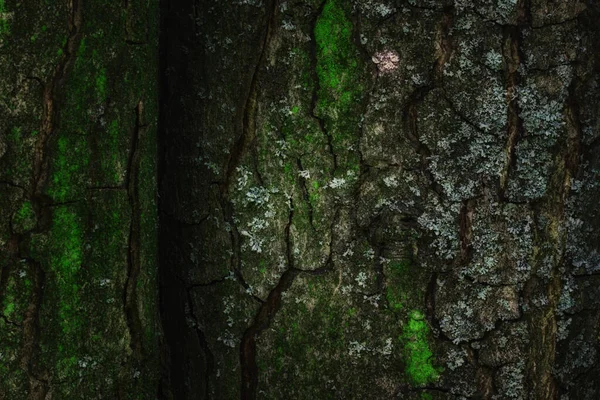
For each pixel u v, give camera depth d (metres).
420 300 0.91
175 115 0.94
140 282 0.90
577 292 0.93
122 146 0.88
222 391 0.94
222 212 0.93
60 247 0.85
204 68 0.93
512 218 0.91
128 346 0.89
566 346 0.93
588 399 0.95
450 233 0.91
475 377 0.92
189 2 0.93
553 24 0.91
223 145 0.93
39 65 0.84
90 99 0.86
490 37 0.90
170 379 0.95
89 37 0.86
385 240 0.91
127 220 0.88
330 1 0.91
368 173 0.91
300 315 0.92
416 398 0.92
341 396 0.92
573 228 0.93
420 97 0.91
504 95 0.91
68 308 0.86
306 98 0.91
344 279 0.92
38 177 0.84
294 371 0.92
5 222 0.84
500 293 0.92
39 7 0.84
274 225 0.92
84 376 0.87
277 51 0.91
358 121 0.91
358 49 0.91
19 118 0.84
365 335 0.92
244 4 0.92
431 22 0.90
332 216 0.91
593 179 0.93
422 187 0.91
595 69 0.92
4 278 0.84
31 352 0.85
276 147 0.92
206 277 0.94
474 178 0.91
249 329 0.93
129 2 0.88
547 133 0.91
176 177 0.94
